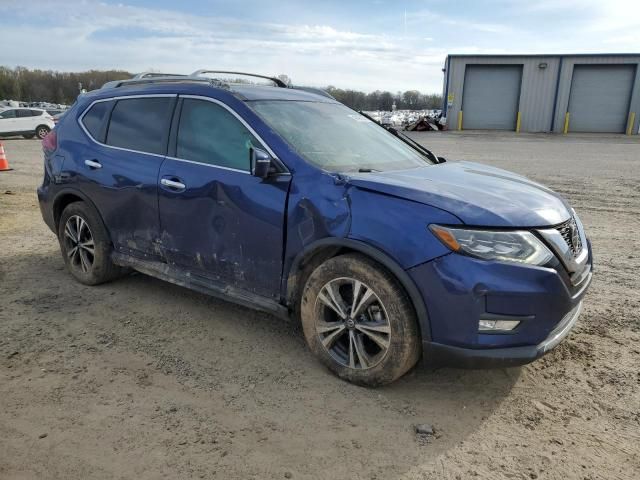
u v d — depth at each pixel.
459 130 34.19
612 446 2.66
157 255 4.12
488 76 33.41
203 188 3.65
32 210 8.29
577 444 2.68
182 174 3.79
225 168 3.60
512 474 2.46
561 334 2.91
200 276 3.87
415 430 2.77
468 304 2.70
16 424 2.76
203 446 2.61
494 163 14.85
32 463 2.47
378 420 2.85
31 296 4.55
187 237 3.82
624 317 4.18
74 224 4.79
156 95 4.17
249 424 2.80
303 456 2.55
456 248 2.72
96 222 4.52
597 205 8.77
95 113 4.63
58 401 2.97
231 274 3.64
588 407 2.99
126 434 2.70
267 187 3.35
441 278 2.73
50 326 3.95
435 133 31.27
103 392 3.08
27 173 12.72
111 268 4.66
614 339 3.81
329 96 4.79
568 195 9.69
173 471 2.43
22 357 3.47
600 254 5.95
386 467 2.49
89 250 4.67
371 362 3.08
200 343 3.72
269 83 4.96
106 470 2.43
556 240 2.86
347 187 3.07
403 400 3.05
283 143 3.40
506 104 33.62
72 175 4.60
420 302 2.81
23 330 3.87
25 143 22.56
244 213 3.44
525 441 2.70
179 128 3.94
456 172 3.65
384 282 2.92
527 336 2.75
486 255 2.70
